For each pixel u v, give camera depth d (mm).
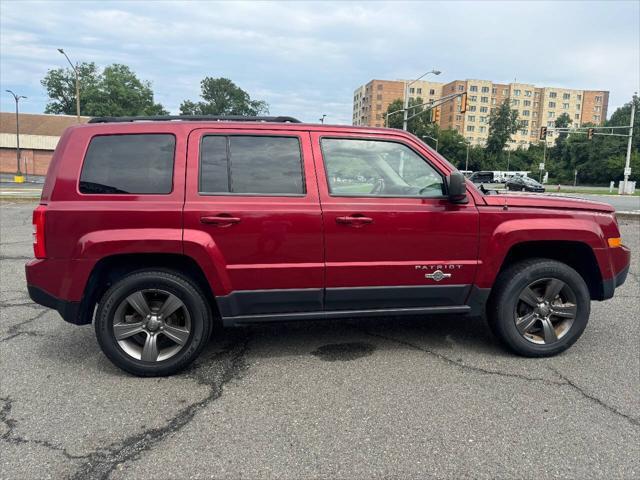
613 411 3059
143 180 3414
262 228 3451
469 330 4594
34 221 3359
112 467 2461
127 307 3494
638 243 9469
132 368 3484
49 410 3031
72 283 3340
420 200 3689
